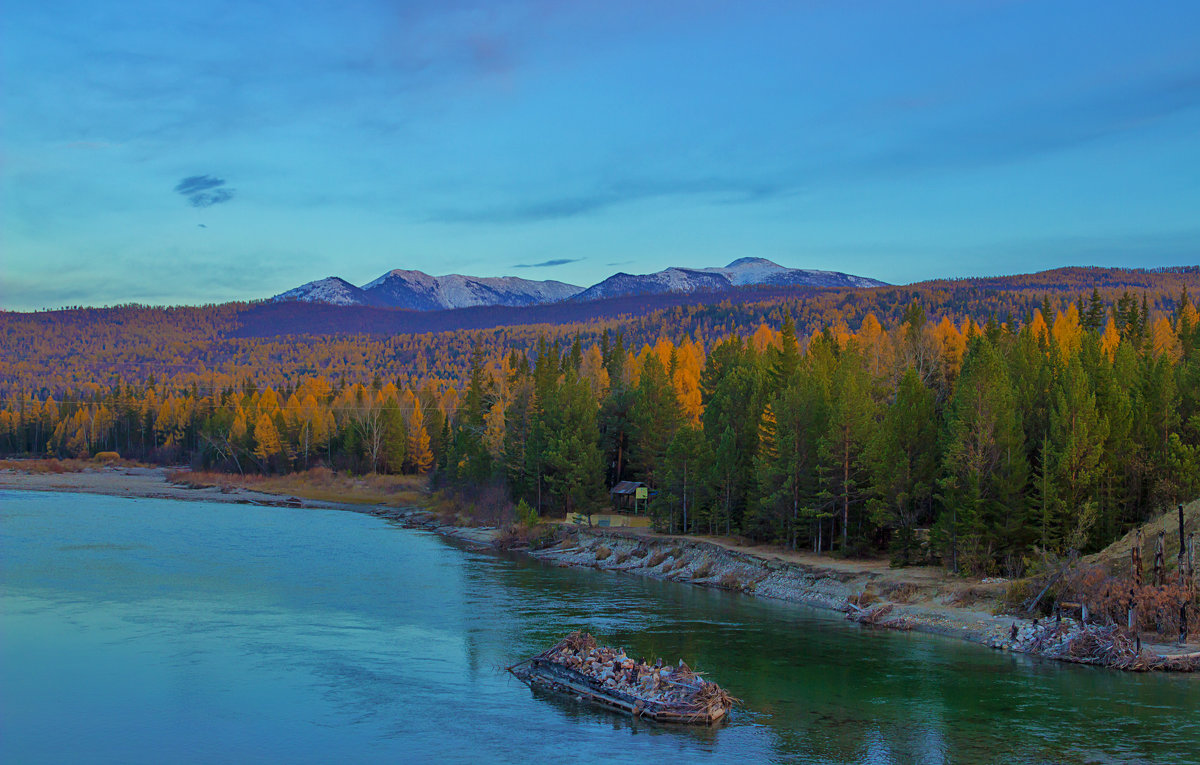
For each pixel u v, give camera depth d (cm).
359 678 4478
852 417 8062
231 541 9525
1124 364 8444
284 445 19388
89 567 7412
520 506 10425
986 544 6944
